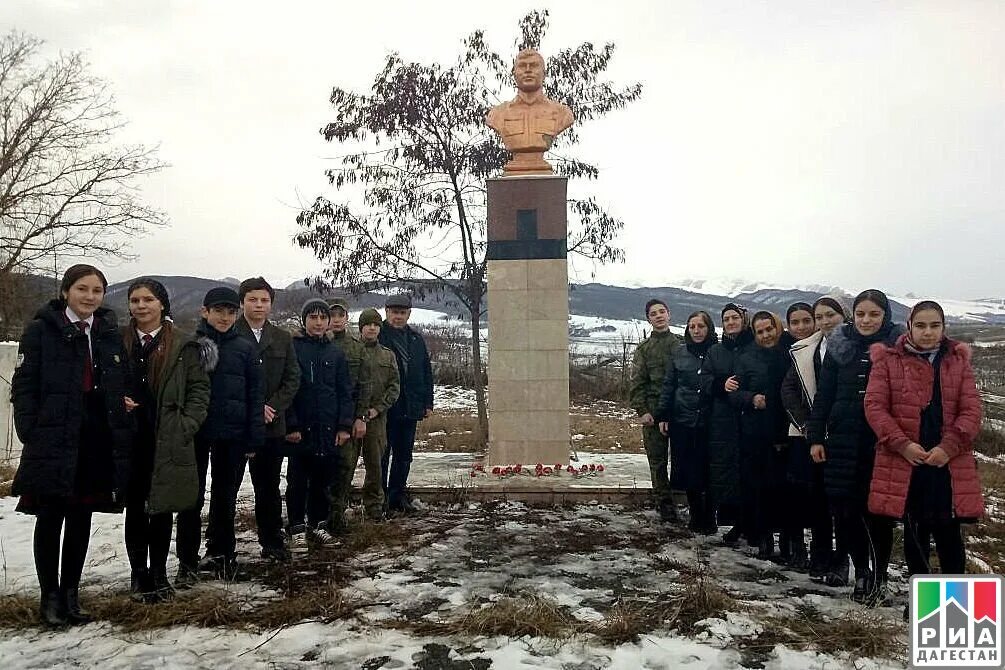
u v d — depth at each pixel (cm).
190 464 396
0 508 644
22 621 368
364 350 582
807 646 343
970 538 634
